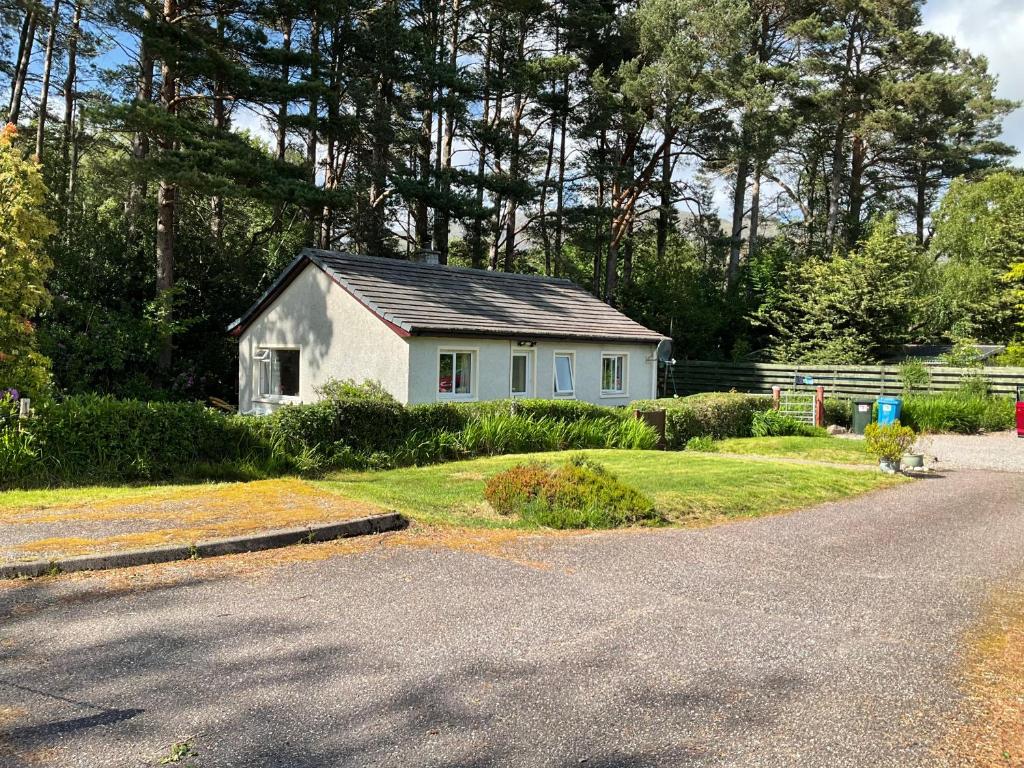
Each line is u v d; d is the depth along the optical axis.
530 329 21.73
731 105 33.09
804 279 36.19
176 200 26.22
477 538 8.22
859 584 7.01
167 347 24.12
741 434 21.94
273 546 7.44
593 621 5.66
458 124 32.59
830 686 4.62
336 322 20.75
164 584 6.18
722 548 8.30
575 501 9.40
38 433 10.43
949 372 26.53
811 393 27.11
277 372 22.97
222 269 27.69
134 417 11.23
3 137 11.98
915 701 4.43
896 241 32.38
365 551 7.47
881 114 38.69
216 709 4.05
